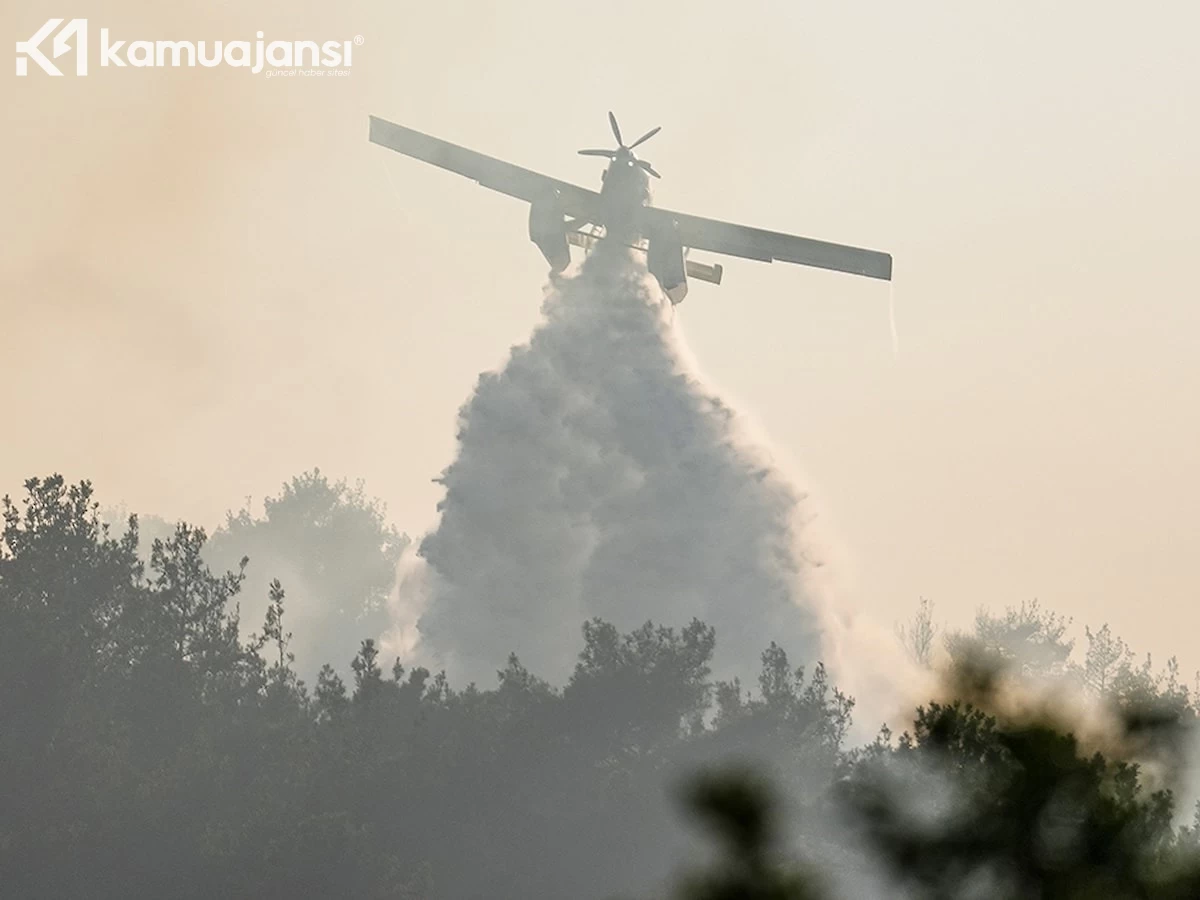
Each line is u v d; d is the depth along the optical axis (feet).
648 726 570.87
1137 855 94.12
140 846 536.42
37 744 574.15
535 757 556.92
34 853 531.09
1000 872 95.09
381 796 548.72
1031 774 94.07
